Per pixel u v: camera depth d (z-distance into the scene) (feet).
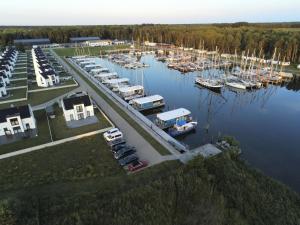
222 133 191.93
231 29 610.65
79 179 116.57
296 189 131.03
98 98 235.20
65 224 90.79
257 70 359.05
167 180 112.98
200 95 285.02
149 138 157.07
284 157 160.35
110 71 378.32
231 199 111.65
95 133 162.91
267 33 507.71
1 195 105.50
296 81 335.06
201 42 536.83
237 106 253.03
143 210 100.48
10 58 379.96
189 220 104.17
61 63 412.77
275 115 230.89
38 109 205.05
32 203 98.48
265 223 104.63
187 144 173.06
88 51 555.28
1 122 157.79
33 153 139.54
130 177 117.80
